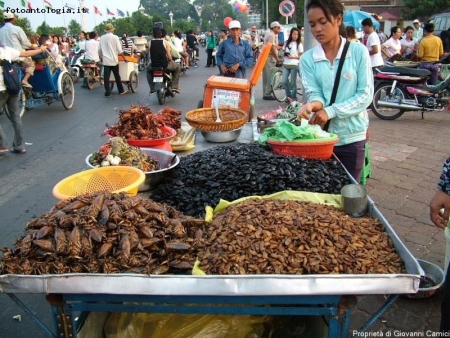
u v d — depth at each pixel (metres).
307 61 2.79
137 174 2.40
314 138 2.71
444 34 13.07
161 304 1.72
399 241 1.78
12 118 5.89
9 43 7.84
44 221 1.74
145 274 1.56
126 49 16.81
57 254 1.62
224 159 2.69
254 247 1.73
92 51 12.52
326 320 1.80
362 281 1.49
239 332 1.97
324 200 2.25
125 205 1.80
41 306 2.83
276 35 10.52
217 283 1.51
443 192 1.87
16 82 5.64
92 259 1.63
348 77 2.64
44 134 7.04
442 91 7.55
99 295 1.64
